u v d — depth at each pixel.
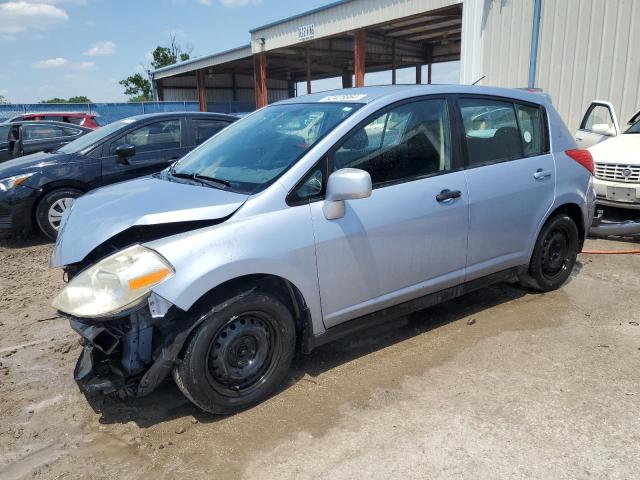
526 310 4.34
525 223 4.19
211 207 2.87
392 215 3.36
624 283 4.91
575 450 2.61
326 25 20.30
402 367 3.48
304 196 3.07
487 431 2.77
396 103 3.50
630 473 2.45
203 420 2.97
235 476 2.51
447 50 28.69
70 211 3.41
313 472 2.52
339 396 3.15
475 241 3.86
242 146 3.65
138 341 2.79
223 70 39.59
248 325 2.94
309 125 3.48
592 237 6.54
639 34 9.19
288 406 3.07
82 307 2.64
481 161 3.91
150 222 2.78
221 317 2.79
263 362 3.05
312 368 3.49
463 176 3.75
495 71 11.79
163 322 2.82
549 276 4.62
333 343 3.85
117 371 2.80
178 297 2.61
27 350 3.90
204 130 7.81
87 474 2.56
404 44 27.39
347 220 3.17
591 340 3.78
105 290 2.63
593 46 9.88
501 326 4.05
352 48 26.36
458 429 2.80
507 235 4.08
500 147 4.07
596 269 5.32
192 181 3.45
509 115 4.16
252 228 2.86
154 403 3.15
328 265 3.12
